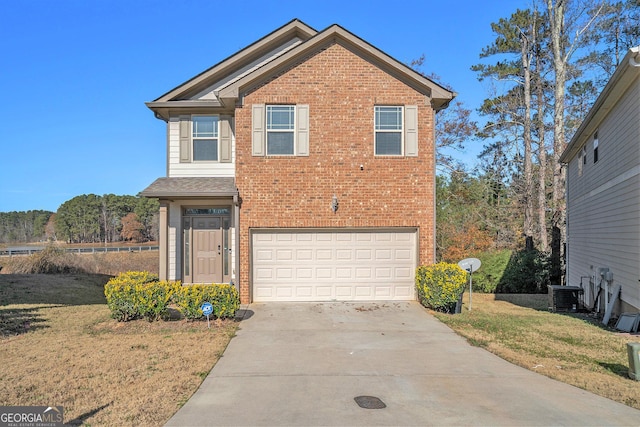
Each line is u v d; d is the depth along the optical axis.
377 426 4.73
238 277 12.26
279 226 12.35
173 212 13.67
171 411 5.12
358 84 12.50
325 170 12.42
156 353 7.50
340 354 7.58
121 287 9.76
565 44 22.47
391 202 12.48
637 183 9.70
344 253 12.55
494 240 26.06
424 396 5.65
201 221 13.89
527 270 18.69
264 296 12.45
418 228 12.51
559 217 19.75
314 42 12.30
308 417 4.95
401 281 12.60
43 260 20.50
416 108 12.56
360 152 12.45
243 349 7.84
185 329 9.21
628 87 10.20
